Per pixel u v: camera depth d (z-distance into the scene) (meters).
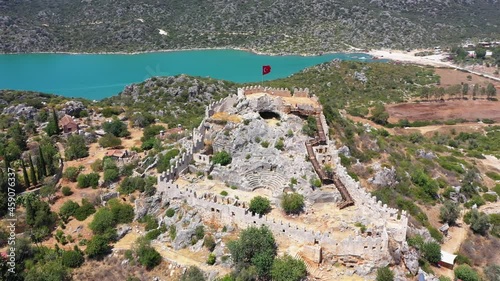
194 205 97.69
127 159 127.06
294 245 86.50
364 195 94.88
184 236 92.44
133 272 88.12
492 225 120.12
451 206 117.38
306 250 83.75
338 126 133.12
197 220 95.00
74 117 175.38
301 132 110.25
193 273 82.31
